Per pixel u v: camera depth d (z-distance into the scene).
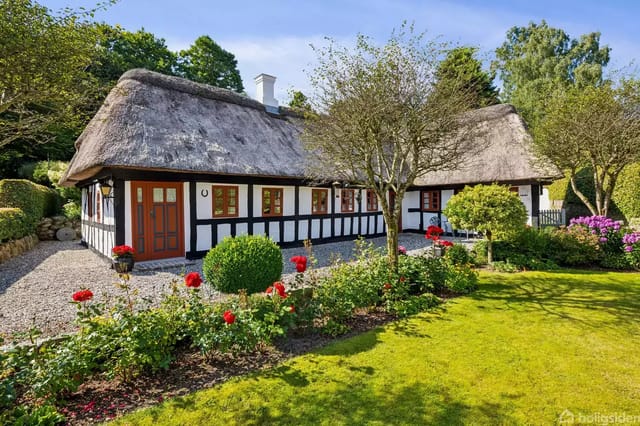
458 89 5.23
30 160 16.56
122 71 17.67
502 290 5.47
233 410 2.45
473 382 2.82
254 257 4.40
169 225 8.09
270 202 9.70
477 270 6.69
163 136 7.74
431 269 5.37
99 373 2.85
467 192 7.18
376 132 5.07
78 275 6.59
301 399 2.57
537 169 9.91
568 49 28.48
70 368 2.53
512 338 3.66
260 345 3.44
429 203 13.53
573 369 3.02
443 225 12.95
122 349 2.77
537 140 8.95
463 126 5.60
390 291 4.65
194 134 8.41
